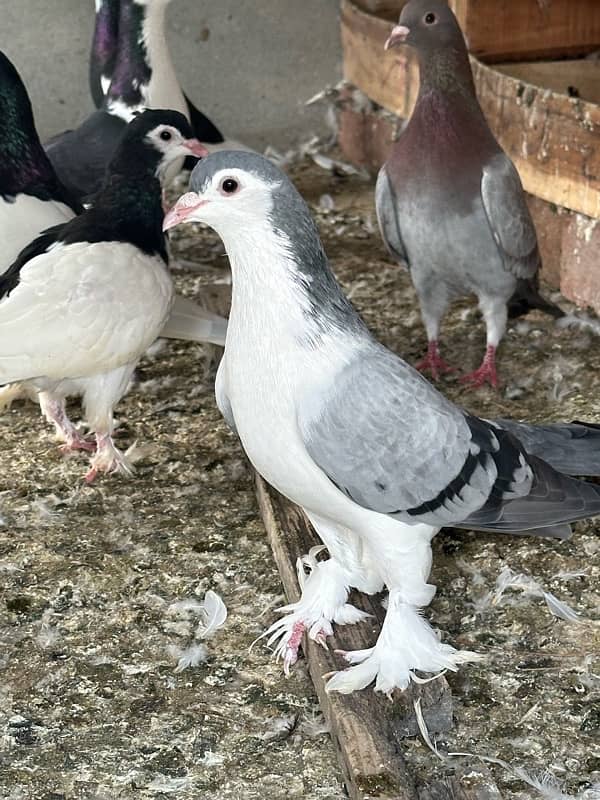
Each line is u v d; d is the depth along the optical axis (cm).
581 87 137
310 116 171
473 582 83
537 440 78
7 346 88
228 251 69
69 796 68
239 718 73
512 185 101
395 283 129
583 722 72
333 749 71
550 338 116
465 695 74
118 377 94
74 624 81
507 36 135
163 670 77
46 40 158
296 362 68
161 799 68
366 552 75
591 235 119
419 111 101
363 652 74
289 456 69
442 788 67
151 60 130
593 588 82
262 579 85
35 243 95
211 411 106
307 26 166
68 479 97
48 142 132
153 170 96
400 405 69
